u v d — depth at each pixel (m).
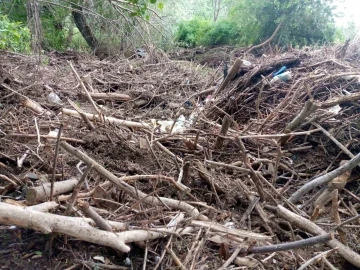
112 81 7.77
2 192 3.04
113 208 2.95
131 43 10.34
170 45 12.64
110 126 4.46
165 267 2.57
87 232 2.29
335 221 3.15
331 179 3.37
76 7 10.41
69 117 4.76
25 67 7.10
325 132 4.46
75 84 7.08
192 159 3.99
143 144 4.17
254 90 5.82
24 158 3.59
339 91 5.09
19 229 2.60
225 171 4.08
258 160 4.14
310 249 3.10
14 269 2.31
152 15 11.09
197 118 5.04
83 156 2.62
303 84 5.19
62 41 12.40
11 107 4.75
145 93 7.02
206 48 14.59
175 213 2.97
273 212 3.44
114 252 2.61
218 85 6.93
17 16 9.97
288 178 4.14
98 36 11.20
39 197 2.55
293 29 14.76
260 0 15.06
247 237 2.84
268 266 2.81
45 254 2.45
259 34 15.27
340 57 6.69
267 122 4.82
